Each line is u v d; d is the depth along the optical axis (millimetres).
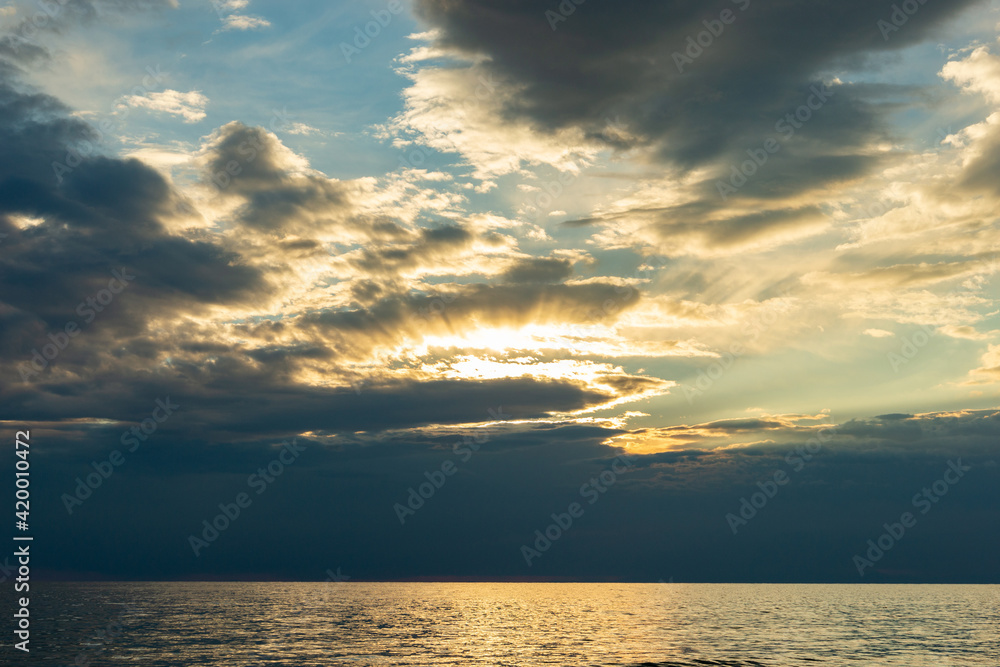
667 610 127562
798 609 129000
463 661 59750
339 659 61562
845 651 66188
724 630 86625
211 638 78125
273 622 100188
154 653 65500
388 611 128250
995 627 91250
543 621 102562
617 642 73688
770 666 55656
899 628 89500
